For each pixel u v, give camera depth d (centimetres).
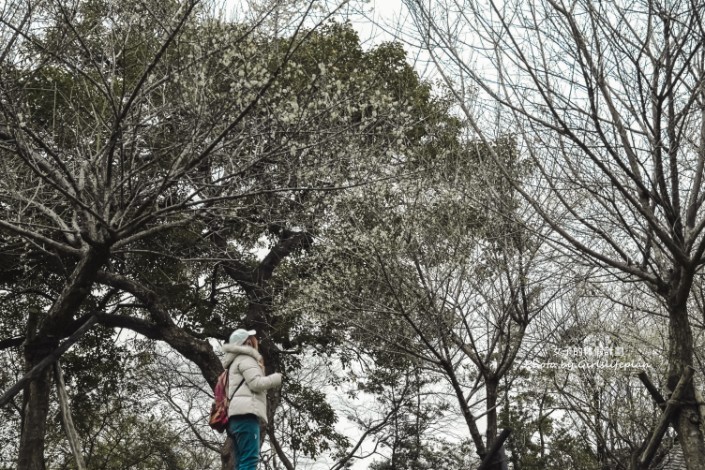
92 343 1805
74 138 1227
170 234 1614
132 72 1219
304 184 1145
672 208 795
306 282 1553
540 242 1251
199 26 991
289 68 995
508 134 1082
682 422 823
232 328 1838
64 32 1022
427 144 1418
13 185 1062
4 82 970
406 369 2000
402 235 1375
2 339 1795
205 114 1007
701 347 1113
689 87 789
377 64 1431
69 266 1588
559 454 1655
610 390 1284
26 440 1147
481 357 1476
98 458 2094
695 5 738
